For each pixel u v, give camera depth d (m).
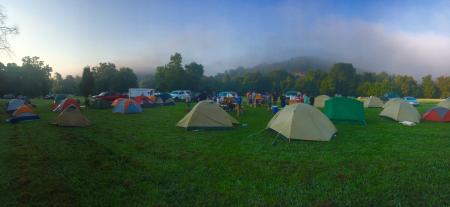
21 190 5.79
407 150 9.06
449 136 11.61
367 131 12.89
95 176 6.60
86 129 13.60
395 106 17.42
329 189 5.80
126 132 12.66
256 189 5.81
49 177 6.53
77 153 8.74
